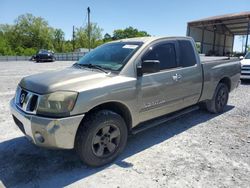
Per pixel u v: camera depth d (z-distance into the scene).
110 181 3.04
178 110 4.71
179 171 3.26
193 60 4.75
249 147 4.00
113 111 3.52
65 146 3.01
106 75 3.47
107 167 3.38
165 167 3.37
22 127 3.37
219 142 4.20
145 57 3.86
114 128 3.45
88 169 3.32
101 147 3.35
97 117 3.20
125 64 3.63
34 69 17.81
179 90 4.37
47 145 3.00
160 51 4.15
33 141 3.14
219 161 3.53
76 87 3.06
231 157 3.65
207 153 3.78
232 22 40.09
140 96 3.69
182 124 5.12
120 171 3.27
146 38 4.22
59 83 3.09
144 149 3.93
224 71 5.69
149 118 3.99
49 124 2.87
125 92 3.45
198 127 4.94
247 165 3.42
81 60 4.46
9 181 3.02
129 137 4.42
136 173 3.22
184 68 4.49
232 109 6.32
